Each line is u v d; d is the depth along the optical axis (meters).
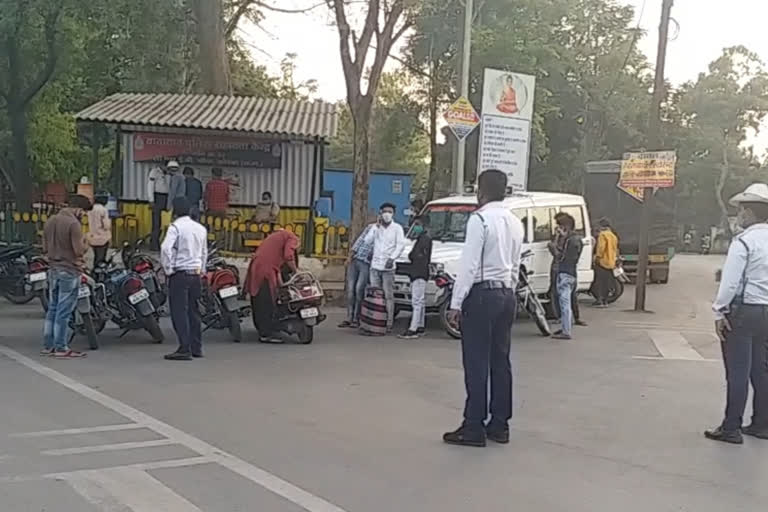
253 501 5.80
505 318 7.47
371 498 5.94
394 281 14.45
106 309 12.23
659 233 26.95
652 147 19.09
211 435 7.44
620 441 7.76
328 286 18.53
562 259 14.30
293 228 19.34
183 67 28.61
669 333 15.30
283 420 8.07
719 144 62.09
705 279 30.34
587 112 43.16
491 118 19.06
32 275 13.31
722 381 10.85
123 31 22.34
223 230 19.05
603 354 12.77
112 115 20.00
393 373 10.62
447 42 32.97
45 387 9.14
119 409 8.27
